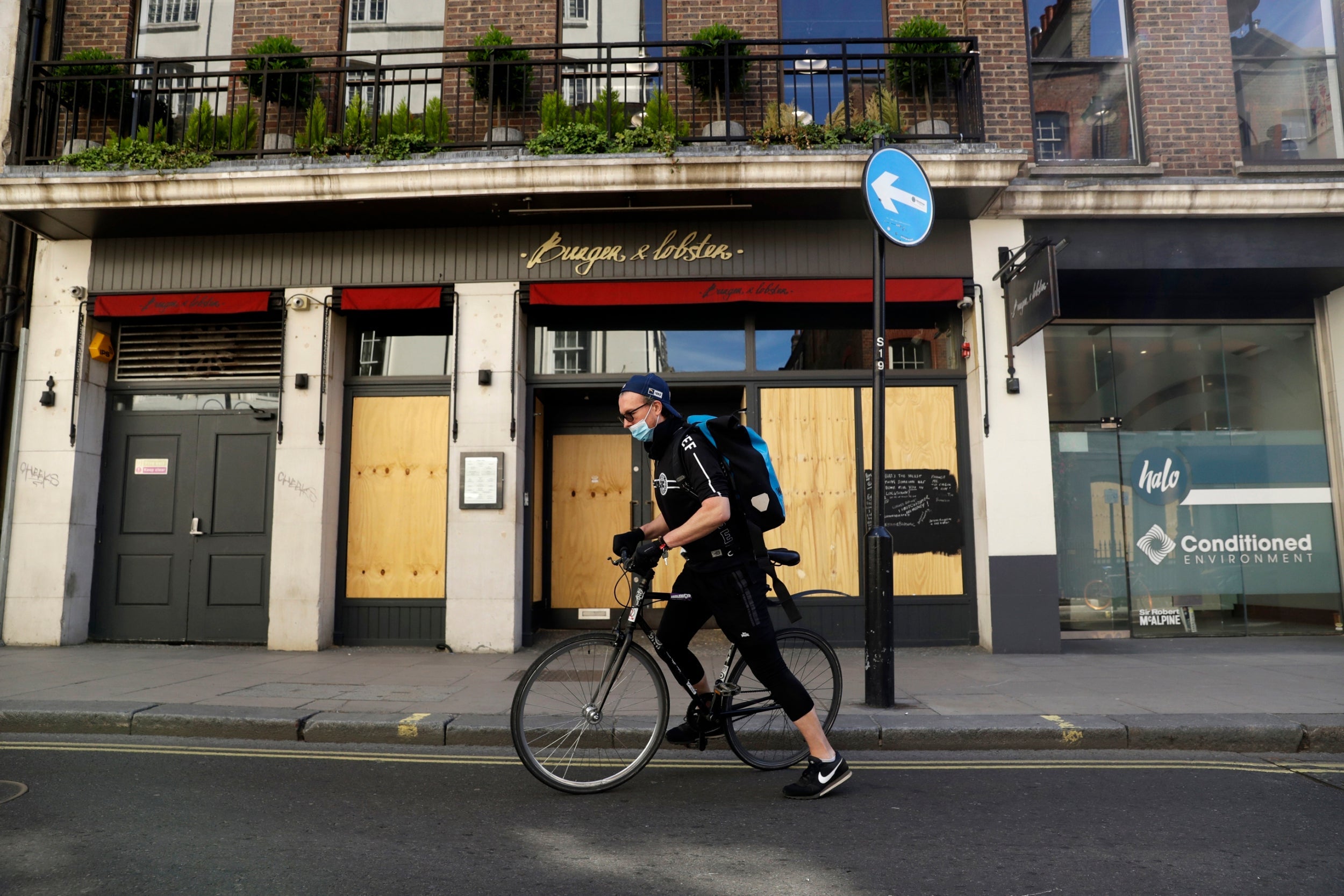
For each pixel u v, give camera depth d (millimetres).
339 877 2734
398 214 7883
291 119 8578
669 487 3719
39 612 7941
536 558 8734
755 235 8109
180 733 4887
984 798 3717
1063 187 7883
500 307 8109
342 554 8164
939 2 8734
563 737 3768
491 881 2713
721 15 8688
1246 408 9039
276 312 8406
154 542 8320
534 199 7664
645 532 3963
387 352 8531
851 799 3689
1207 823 3361
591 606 8891
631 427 3844
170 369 8555
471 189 7496
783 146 7707
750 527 3746
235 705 5184
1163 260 8094
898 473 8289
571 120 7941
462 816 3412
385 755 4508
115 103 8734
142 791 3721
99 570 8312
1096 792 3828
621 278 8062
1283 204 7910
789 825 3318
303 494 7965
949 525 8211
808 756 3791
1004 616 7746
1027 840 3152
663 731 3871
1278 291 8859
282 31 8820
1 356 8383
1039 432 7918
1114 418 8961
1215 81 8531
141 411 8508
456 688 5879
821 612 8133
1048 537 7820
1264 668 6742
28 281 8469
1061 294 8875
